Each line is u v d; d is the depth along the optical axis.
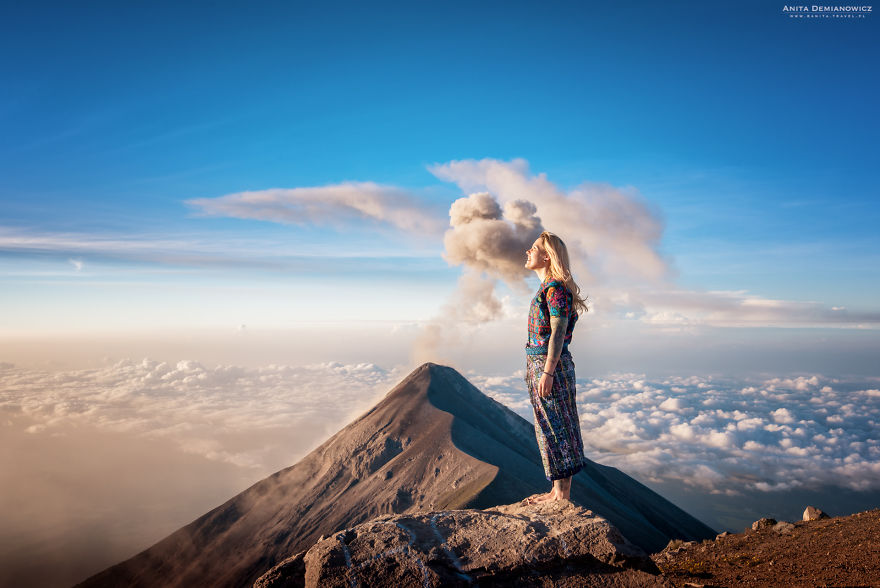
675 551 10.54
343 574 3.57
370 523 4.23
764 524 11.34
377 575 3.56
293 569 4.02
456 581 3.50
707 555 9.44
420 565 3.61
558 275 4.32
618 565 3.68
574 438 4.46
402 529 4.08
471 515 4.38
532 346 4.54
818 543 8.30
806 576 6.18
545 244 4.41
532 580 3.61
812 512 11.92
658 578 3.54
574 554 3.75
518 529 4.02
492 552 3.78
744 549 9.33
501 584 3.55
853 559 6.59
